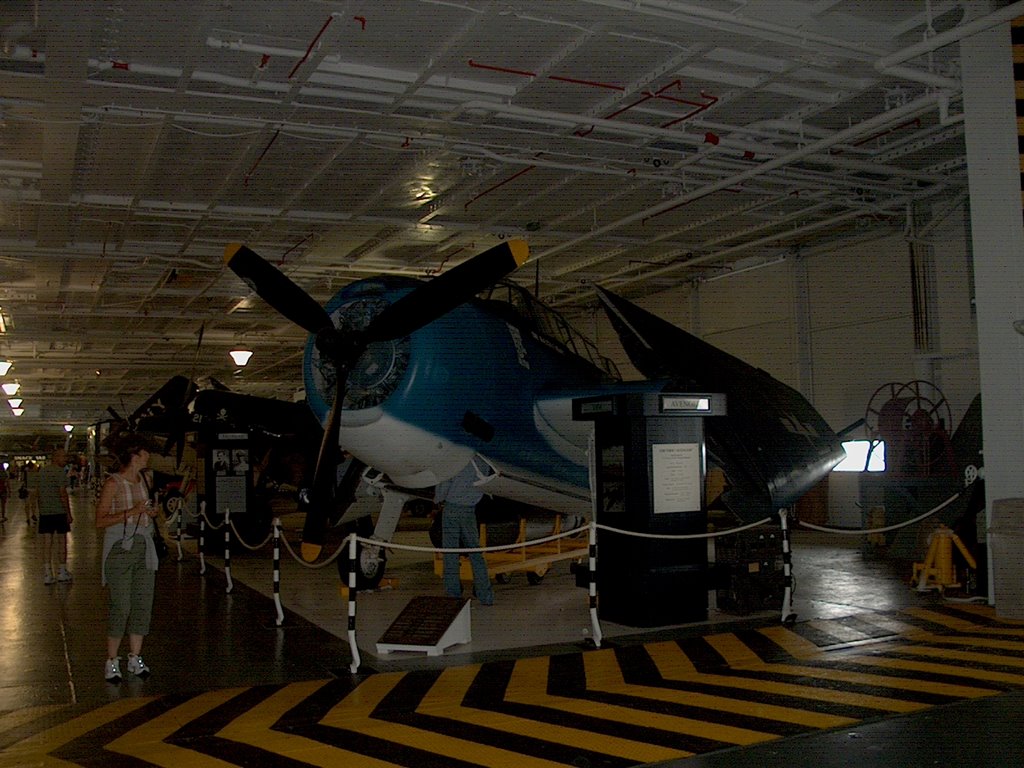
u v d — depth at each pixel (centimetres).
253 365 2464
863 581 862
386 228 1177
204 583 923
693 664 536
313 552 618
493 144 884
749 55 722
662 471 663
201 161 915
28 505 1256
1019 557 657
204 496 1202
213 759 374
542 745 387
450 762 367
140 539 523
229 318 1695
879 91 804
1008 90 679
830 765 350
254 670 534
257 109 770
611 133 868
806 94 806
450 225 1181
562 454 764
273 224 1135
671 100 802
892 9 673
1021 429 677
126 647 601
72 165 855
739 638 607
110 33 633
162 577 973
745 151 897
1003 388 688
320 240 1231
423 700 464
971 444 918
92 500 2850
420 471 673
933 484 984
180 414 1344
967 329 1080
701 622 667
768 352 1447
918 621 659
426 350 638
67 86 691
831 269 1336
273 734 409
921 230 1143
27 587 896
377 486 773
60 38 617
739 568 692
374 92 750
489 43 683
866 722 409
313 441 1048
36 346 2058
